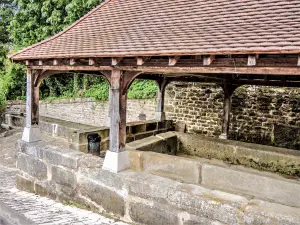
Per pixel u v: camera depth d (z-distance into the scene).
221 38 3.43
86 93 14.82
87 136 6.68
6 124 12.83
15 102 14.40
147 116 11.52
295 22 3.29
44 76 5.57
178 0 5.05
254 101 9.23
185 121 10.53
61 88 17.45
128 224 4.05
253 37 3.22
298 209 3.14
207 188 3.74
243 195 3.57
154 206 3.84
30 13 16.19
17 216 4.01
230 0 4.38
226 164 7.11
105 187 4.32
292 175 6.36
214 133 9.98
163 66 3.81
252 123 9.31
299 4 3.63
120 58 3.98
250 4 4.07
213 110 9.96
